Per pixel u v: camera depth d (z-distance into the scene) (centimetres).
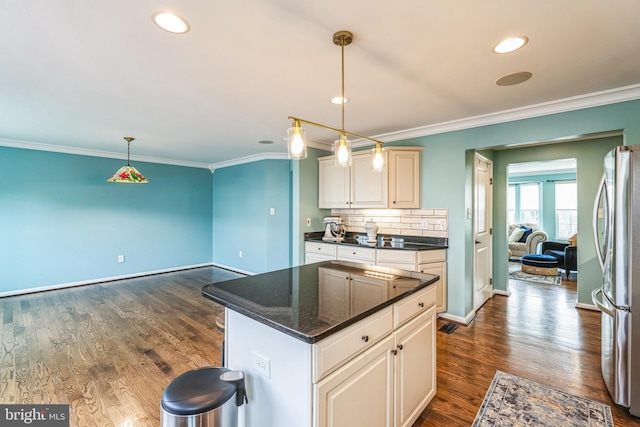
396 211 402
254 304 140
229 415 126
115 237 529
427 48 183
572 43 176
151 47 182
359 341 132
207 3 142
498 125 311
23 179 444
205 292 161
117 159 531
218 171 646
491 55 191
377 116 314
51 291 459
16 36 169
